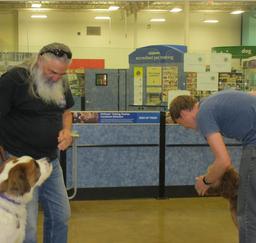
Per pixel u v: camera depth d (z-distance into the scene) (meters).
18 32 16.83
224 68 6.25
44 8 15.30
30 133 2.81
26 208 2.74
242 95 2.59
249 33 16.72
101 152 5.59
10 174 2.57
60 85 2.89
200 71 6.23
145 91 7.33
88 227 4.58
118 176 5.66
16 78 2.70
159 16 17.28
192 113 2.69
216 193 3.06
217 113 2.52
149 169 5.71
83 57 16.59
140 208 5.29
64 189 3.03
